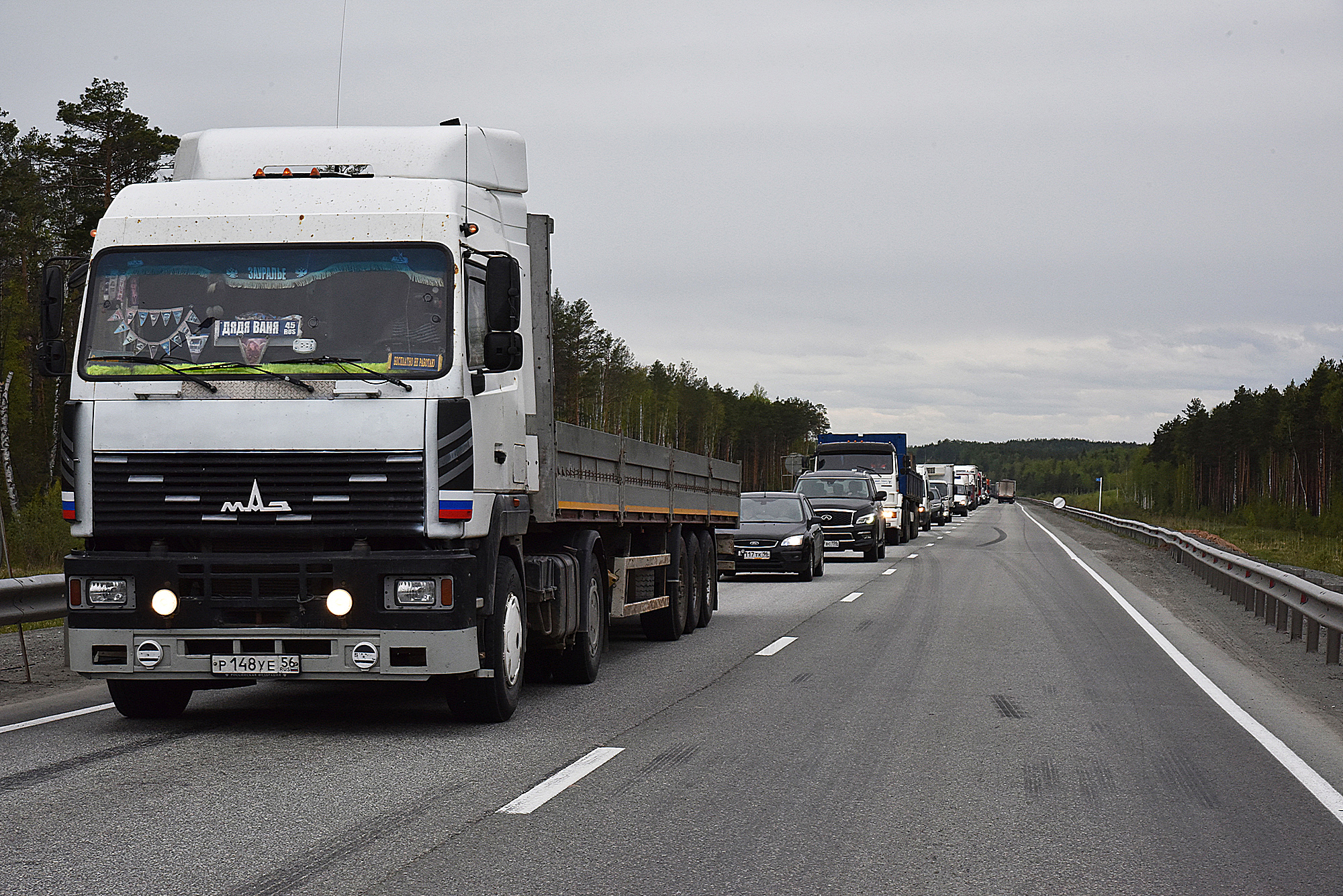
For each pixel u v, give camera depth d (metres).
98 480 8.85
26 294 61.97
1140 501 187.12
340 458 8.80
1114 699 11.03
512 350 9.10
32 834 6.28
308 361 8.89
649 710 10.31
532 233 11.06
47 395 63.59
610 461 13.06
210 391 8.86
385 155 10.20
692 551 16.77
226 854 5.94
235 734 9.19
